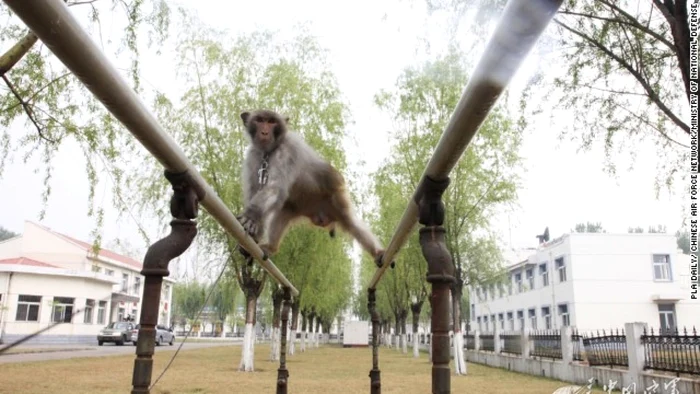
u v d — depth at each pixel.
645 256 29.36
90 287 32.81
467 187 16.14
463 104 1.85
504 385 12.78
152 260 2.66
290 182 4.32
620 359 11.99
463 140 2.11
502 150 15.95
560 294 30.55
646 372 10.88
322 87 17.09
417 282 23.22
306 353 30.80
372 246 4.65
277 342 22.33
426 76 16.16
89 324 32.66
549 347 15.53
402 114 16.77
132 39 8.20
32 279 30.06
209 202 2.90
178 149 2.51
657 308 28.73
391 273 25.98
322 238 18.39
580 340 13.95
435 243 2.63
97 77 1.64
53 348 26.81
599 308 28.72
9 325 28.69
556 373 14.66
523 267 35.31
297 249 18.30
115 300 35.00
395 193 18.30
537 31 1.40
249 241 3.50
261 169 4.12
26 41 7.00
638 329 11.27
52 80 9.10
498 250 22.77
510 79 1.64
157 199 14.68
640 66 8.53
